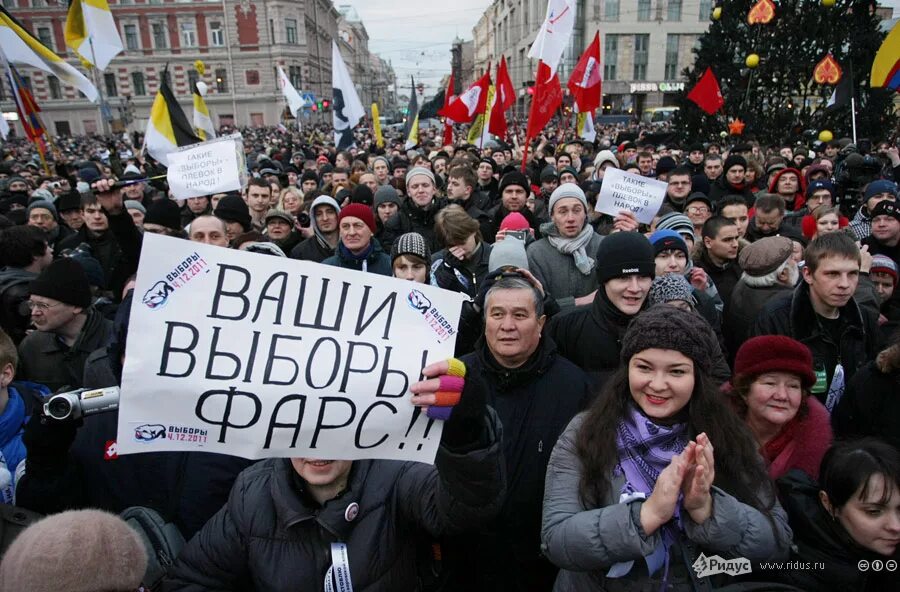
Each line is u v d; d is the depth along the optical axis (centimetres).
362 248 459
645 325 179
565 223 387
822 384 286
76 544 117
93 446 216
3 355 215
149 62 5519
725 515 159
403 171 944
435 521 167
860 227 518
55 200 729
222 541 172
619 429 183
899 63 871
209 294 151
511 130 2527
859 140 1166
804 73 1228
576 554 164
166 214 428
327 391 157
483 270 415
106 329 316
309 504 169
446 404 153
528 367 245
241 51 5597
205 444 152
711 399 180
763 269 348
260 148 2642
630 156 1062
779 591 165
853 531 179
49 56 741
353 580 165
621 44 4634
